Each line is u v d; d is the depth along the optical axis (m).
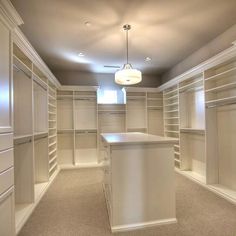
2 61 1.69
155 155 2.19
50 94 4.38
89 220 2.31
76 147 5.29
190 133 4.32
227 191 2.97
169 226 2.14
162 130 5.73
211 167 3.37
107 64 4.86
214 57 2.98
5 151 1.69
